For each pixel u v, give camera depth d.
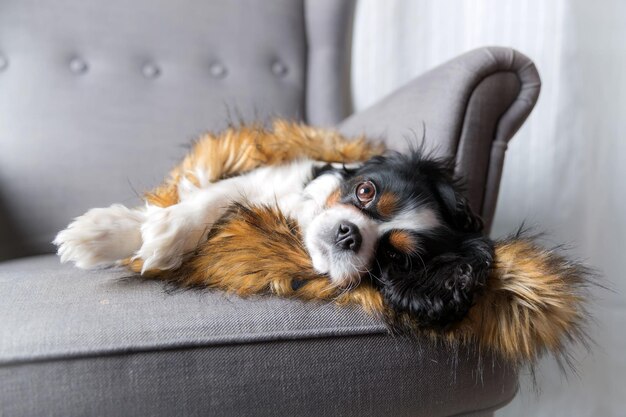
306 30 1.70
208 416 0.66
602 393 1.58
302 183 1.10
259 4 1.63
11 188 1.35
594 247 1.57
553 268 0.82
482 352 0.80
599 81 1.55
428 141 1.06
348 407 0.72
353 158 1.19
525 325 0.79
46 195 1.37
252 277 0.83
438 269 0.87
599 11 1.53
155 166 1.47
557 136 1.58
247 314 0.73
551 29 1.56
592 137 1.56
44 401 0.61
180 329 0.68
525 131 1.62
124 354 0.64
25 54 1.42
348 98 1.86
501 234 1.66
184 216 0.92
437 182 1.04
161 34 1.54
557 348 0.82
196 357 0.66
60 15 1.46
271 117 1.46
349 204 1.01
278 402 0.69
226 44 1.60
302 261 0.90
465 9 1.71
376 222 0.98
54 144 1.39
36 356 0.62
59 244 0.88
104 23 1.49
